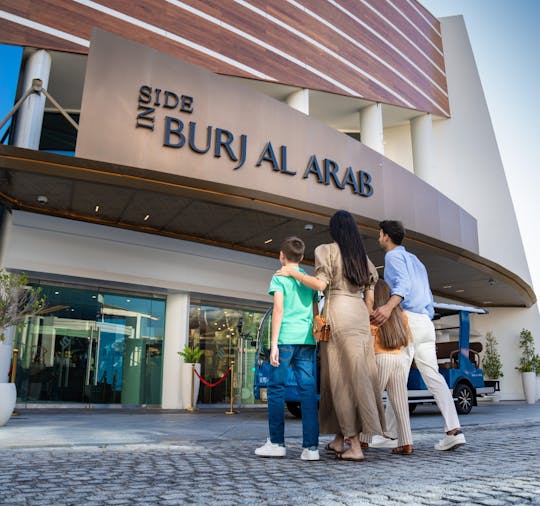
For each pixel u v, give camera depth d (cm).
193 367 1132
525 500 199
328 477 263
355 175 1288
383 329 380
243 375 1296
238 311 1326
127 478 262
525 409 1198
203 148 1025
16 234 988
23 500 209
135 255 1127
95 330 1092
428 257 1375
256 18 1455
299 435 510
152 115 973
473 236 1723
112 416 818
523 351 2144
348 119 1956
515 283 1800
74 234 1055
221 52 1345
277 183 1119
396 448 369
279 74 1477
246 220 1078
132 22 1191
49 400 1013
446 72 2273
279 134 1147
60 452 365
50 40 1068
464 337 1041
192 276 1205
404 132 2211
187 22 1291
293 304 354
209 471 284
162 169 966
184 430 569
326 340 343
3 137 1045
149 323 1170
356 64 1742
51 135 1327
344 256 349
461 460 327
